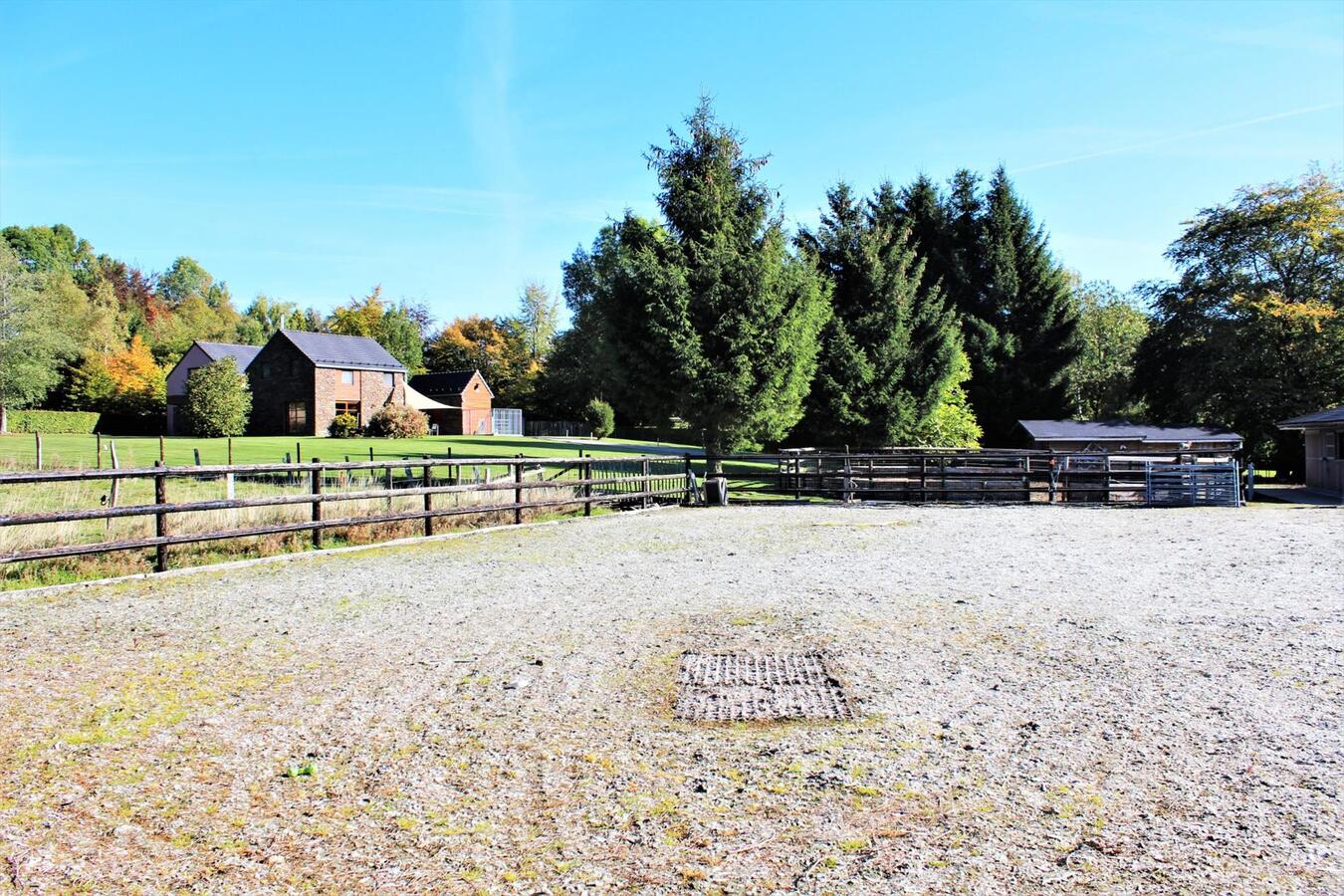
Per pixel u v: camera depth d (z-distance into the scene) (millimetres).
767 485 23344
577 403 64625
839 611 7852
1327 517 17094
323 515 12156
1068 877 3312
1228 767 4309
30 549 9469
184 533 11031
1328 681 5652
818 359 27219
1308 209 36375
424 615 7766
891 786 4133
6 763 4434
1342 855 3449
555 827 3770
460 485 14688
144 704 5328
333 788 4164
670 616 7703
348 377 50781
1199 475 20281
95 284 83938
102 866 3455
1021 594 8602
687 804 3973
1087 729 4840
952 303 42062
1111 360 53562
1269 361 36219
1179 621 7383
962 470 22797
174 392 56562
